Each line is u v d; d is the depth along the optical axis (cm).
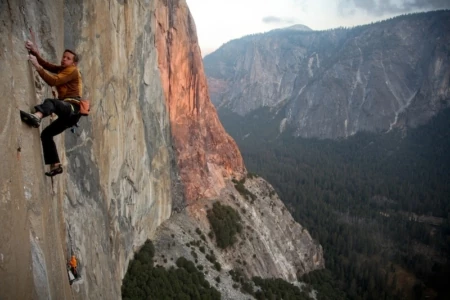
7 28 1087
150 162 5644
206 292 5494
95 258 2381
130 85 4438
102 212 2870
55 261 1230
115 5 3688
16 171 949
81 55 2766
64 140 2184
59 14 2152
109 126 3491
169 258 5753
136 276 4788
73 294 1664
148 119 5531
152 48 5650
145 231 5706
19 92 1112
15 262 878
